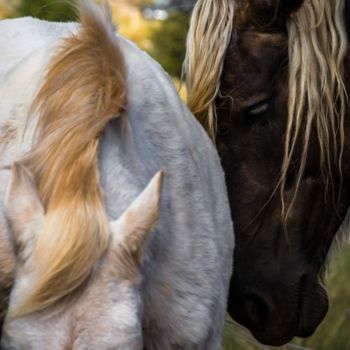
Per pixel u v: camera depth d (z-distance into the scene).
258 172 7.33
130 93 5.91
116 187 5.46
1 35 6.48
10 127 5.77
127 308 4.92
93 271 4.96
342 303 11.63
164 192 5.90
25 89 5.87
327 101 7.41
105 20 5.88
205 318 5.98
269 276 7.23
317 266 7.54
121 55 5.81
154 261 5.68
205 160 6.49
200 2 7.57
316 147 7.37
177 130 6.21
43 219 5.04
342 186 7.60
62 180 5.14
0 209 5.51
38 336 4.85
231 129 7.40
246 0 7.45
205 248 6.08
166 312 5.84
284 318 7.27
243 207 7.29
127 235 5.03
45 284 4.87
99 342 4.83
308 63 7.38
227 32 7.43
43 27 6.60
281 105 7.37
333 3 7.54
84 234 4.96
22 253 4.98
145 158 5.89
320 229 7.49
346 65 7.55
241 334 8.48
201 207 6.16
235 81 7.41
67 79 5.54
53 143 5.28
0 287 5.46
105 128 5.57
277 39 7.45
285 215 7.27
